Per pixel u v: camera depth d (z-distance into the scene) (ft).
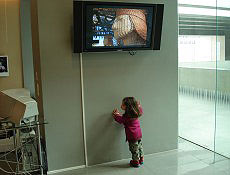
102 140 10.36
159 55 10.91
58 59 9.35
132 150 10.03
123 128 10.62
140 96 10.78
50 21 9.09
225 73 10.86
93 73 9.92
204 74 12.24
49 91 9.34
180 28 12.66
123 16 9.35
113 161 10.62
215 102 11.30
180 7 12.25
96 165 10.31
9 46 15.05
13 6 14.87
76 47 9.11
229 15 10.61
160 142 11.40
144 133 11.03
